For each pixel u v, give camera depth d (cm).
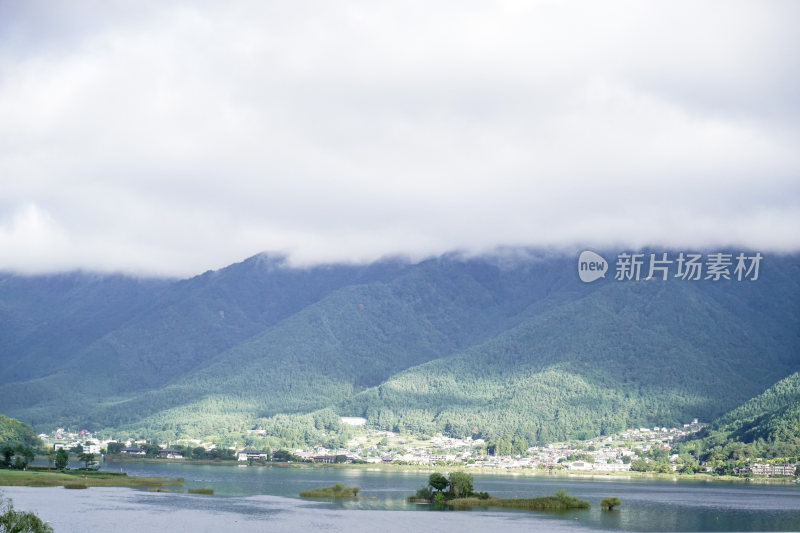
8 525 18400
